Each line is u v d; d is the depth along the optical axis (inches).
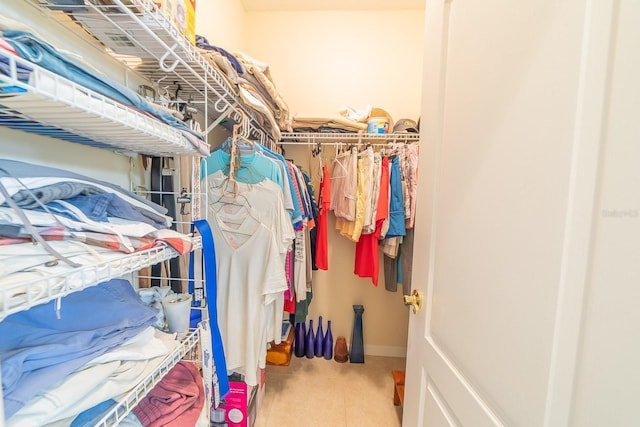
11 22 13.4
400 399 62.2
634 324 12.2
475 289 23.4
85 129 20.5
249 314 44.4
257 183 44.3
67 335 18.7
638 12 12.2
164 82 37.9
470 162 24.5
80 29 26.8
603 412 13.5
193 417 27.4
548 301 16.1
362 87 82.3
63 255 16.6
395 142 74.9
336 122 72.7
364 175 67.6
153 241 24.0
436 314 30.7
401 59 81.2
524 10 18.2
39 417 14.6
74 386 16.7
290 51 82.0
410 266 68.9
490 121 21.7
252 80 46.9
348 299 87.8
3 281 13.2
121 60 32.0
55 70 14.5
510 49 19.5
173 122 26.0
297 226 53.4
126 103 20.1
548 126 16.2
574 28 14.7
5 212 14.9
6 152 21.4
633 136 12.3
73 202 19.9
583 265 14.4
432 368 30.9
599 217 13.7
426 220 33.3
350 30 81.0
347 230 73.0
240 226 44.6
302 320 72.6
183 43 27.2
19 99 13.7
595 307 13.9
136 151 31.7
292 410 63.2
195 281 35.2
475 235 23.6
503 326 19.9
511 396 19.0
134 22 23.5
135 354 21.5
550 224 16.0
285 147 84.8
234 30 72.0
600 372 13.6
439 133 30.7
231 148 41.6
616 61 13.0
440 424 28.6
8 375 14.1
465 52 25.5
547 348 16.1
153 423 24.7
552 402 15.9
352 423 60.0
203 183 43.0
